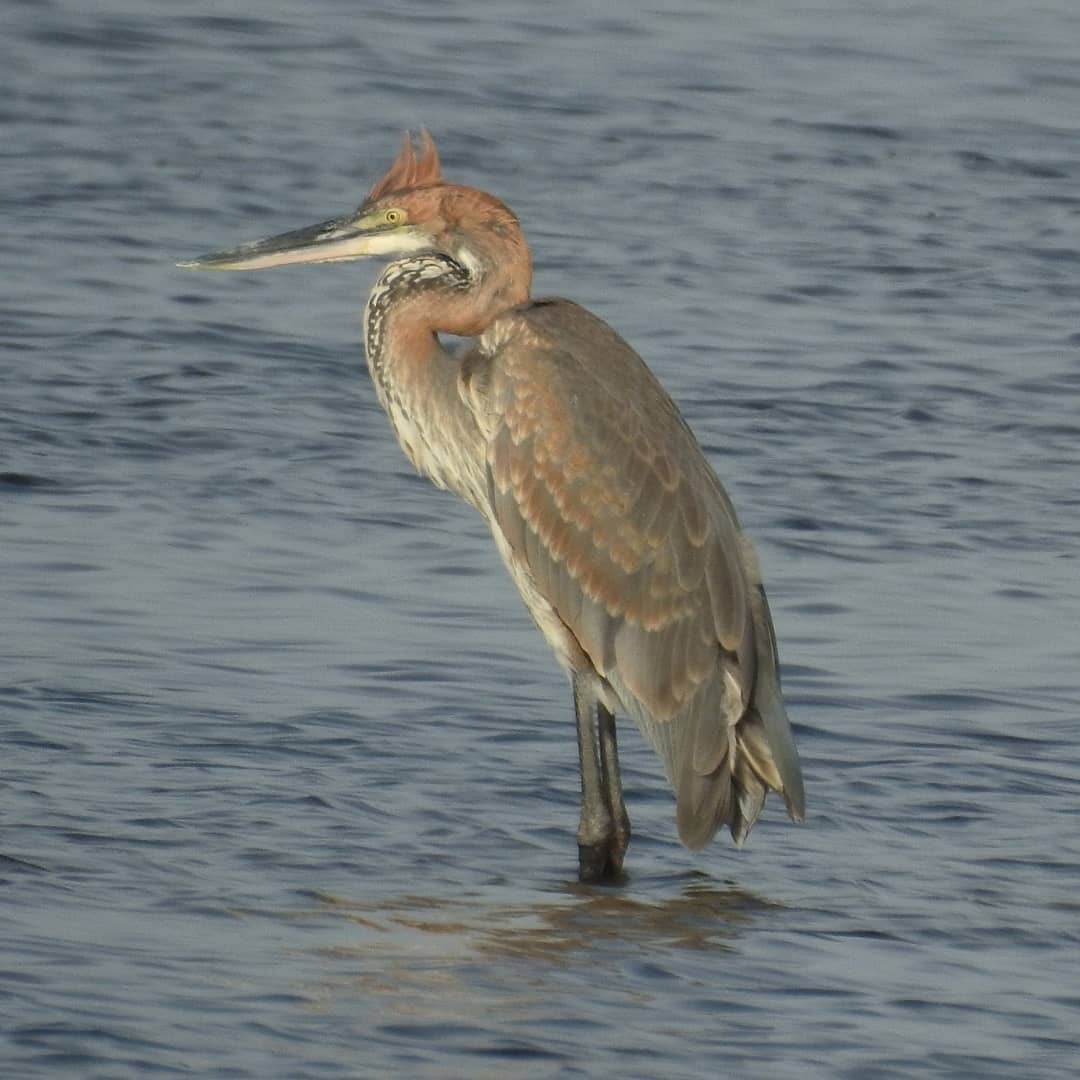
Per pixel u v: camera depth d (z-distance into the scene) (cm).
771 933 1574
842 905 1639
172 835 1675
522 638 2219
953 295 3616
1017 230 4028
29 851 1612
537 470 1769
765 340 3325
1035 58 5209
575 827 1786
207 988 1385
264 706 1984
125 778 1789
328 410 2936
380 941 1504
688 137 4453
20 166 3962
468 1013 1384
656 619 1719
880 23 5444
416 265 1883
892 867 1723
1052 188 4316
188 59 4747
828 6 5584
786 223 3966
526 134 4391
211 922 1512
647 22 5347
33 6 5006
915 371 3231
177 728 1911
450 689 2066
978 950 1555
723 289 3556
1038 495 2753
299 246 1911
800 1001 1441
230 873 1612
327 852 1675
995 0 5728
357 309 3406
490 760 1905
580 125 4481
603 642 1738
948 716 2053
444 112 4497
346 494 2627
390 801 1798
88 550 2372
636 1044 1350
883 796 1873
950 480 2791
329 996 1393
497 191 4012
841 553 2514
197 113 4375
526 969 1473
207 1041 1298
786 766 1672
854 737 1994
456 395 1852
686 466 1753
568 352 1783
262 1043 1304
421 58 4906
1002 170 4406
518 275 1866
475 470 1859
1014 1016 1430
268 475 2669
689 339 3300
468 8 5394
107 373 2995
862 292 3603
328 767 1856
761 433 2925
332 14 5209
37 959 1403
